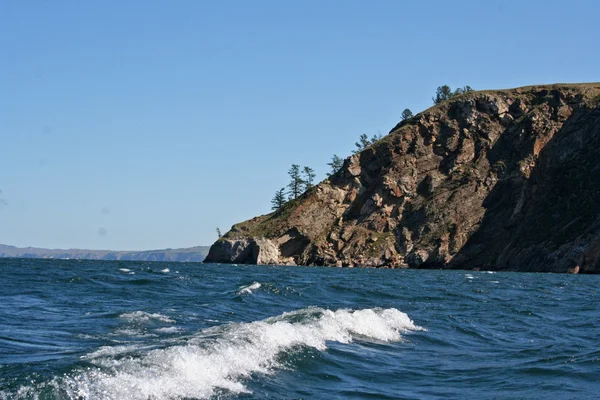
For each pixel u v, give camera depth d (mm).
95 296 28766
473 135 137750
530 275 90875
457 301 33500
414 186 135875
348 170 140500
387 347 17656
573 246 114062
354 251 131500
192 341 13672
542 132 131625
